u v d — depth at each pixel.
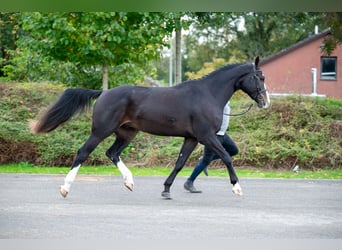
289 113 15.93
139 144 15.30
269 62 33.53
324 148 14.70
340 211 8.80
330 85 32.97
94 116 9.64
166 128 9.59
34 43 15.41
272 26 38.47
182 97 9.60
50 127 10.09
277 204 9.36
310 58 33.06
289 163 14.42
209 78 9.82
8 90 16.34
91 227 7.40
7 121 15.23
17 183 11.35
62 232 7.11
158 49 16.97
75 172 9.52
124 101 9.59
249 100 16.91
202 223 7.75
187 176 12.77
